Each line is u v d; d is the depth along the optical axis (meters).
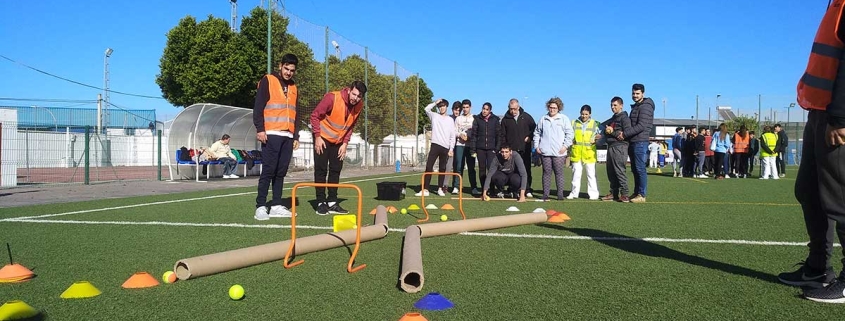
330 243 4.68
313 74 17.47
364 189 12.12
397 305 3.10
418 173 21.36
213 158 15.98
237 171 17.61
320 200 7.27
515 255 4.46
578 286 3.49
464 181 16.00
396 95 24.88
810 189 3.38
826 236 3.39
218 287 3.48
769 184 14.53
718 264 4.12
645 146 9.15
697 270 3.93
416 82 27.64
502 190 10.12
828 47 2.95
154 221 6.42
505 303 3.13
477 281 3.62
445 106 10.77
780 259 4.30
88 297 3.26
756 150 20.53
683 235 5.48
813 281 3.45
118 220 6.52
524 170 9.51
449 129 10.62
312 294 3.32
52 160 17.03
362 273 3.85
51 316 2.91
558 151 9.52
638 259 4.30
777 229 5.91
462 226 5.60
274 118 6.80
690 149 19.69
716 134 18.22
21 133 16.12
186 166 16.17
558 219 6.57
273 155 6.74
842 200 3.05
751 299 3.21
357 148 24.80
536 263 4.16
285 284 3.54
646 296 3.28
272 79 6.91
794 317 2.89
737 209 7.96
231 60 29.92
